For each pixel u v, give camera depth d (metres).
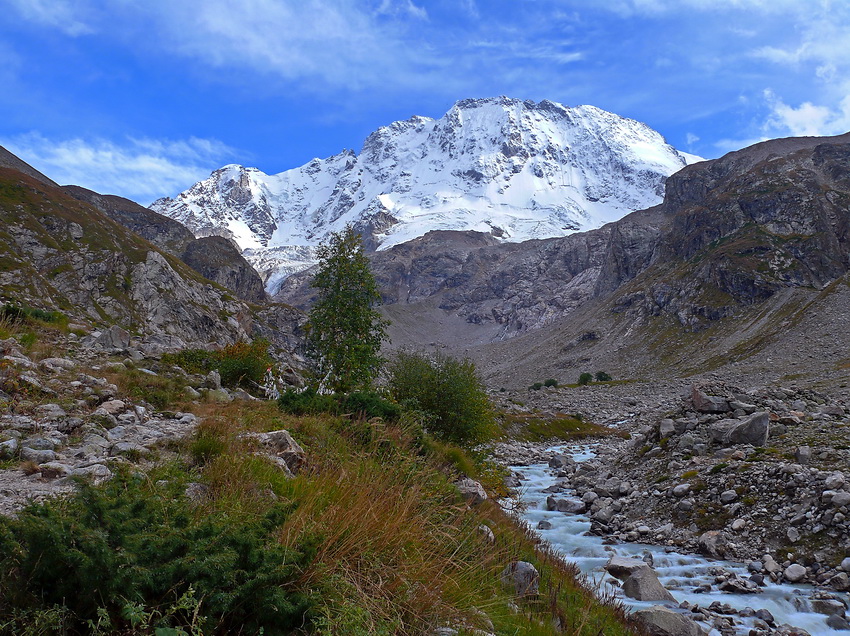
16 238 98.81
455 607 6.47
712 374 111.25
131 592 4.02
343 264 23.19
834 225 168.25
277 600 4.72
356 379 22.22
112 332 24.44
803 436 21.00
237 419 11.66
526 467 34.84
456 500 10.00
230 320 119.50
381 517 6.87
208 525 4.86
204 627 4.28
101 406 11.80
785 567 14.80
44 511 4.29
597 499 22.27
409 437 13.13
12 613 3.85
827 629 11.76
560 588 9.46
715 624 11.49
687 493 19.73
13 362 12.68
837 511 15.62
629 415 66.25
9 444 8.13
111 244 109.38
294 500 6.62
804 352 112.44
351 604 5.23
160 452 8.99
